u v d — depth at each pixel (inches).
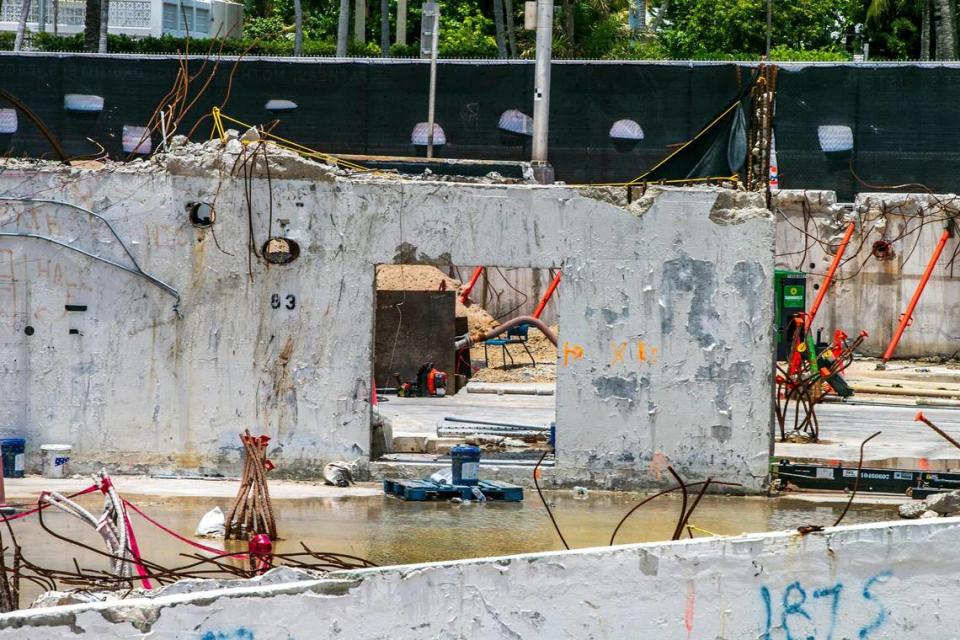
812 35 4229.8
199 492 1055.0
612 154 2069.4
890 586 572.1
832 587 569.6
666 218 1112.8
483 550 882.8
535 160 1834.4
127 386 1121.4
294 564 716.7
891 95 2069.4
